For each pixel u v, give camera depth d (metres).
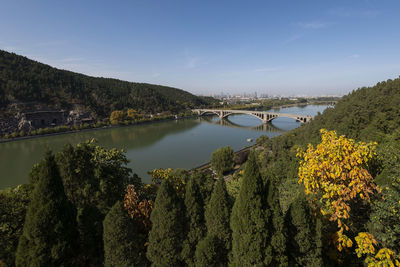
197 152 72.06
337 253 8.98
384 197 7.58
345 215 7.70
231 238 10.27
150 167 58.03
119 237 9.23
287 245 9.15
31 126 106.19
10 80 121.12
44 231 8.42
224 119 165.25
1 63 134.62
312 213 9.41
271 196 9.14
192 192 11.02
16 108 109.25
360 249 7.21
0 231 11.46
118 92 180.50
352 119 47.25
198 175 18.86
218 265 10.02
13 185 47.34
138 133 106.88
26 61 154.38
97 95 158.00
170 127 126.31
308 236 8.74
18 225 12.27
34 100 121.62
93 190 15.07
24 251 8.43
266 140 73.44
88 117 130.38
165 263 9.84
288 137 65.19
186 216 10.76
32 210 8.60
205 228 10.77
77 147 15.61
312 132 60.12
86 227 10.16
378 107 48.00
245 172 9.20
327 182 7.89
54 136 97.94
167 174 23.03
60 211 8.81
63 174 14.34
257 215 8.70
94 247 10.23
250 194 8.89
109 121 130.00
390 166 9.02
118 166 18.62
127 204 13.84
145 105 172.38
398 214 7.16
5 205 11.98
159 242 10.09
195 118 172.25
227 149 52.28
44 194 8.63
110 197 16.00
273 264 8.81
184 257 10.00
